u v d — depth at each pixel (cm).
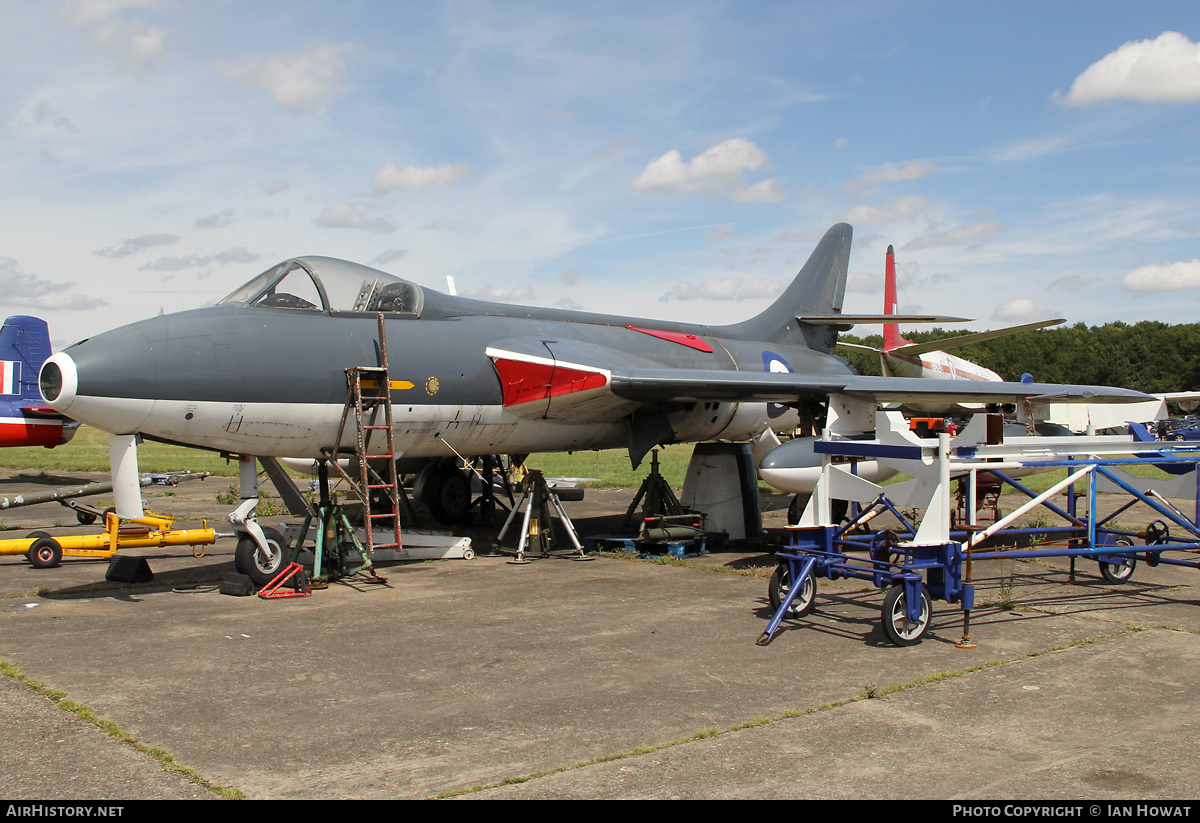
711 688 556
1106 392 1198
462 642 679
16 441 2095
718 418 1430
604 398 1141
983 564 1024
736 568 1044
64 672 598
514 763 434
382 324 990
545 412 1149
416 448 1099
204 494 2114
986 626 724
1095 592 863
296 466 1483
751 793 396
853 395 1157
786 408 1595
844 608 793
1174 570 987
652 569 1040
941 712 509
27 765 432
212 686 565
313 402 946
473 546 1263
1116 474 871
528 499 1135
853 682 568
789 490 1124
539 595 873
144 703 531
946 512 674
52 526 1542
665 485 1247
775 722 493
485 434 1145
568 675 588
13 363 2200
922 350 2970
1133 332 9694
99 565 1111
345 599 860
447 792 399
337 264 1052
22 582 977
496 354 1122
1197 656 630
